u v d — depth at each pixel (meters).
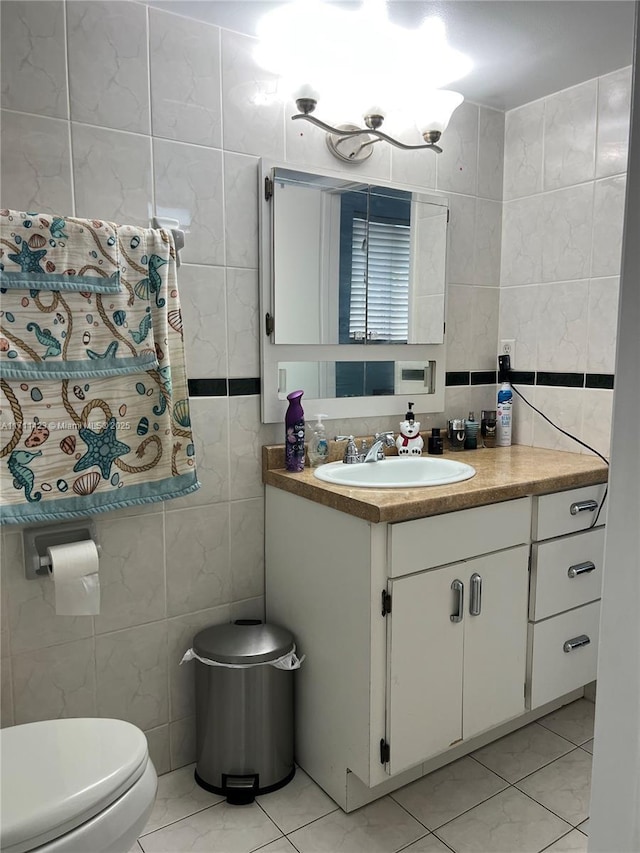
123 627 1.84
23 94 1.57
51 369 1.56
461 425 2.40
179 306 1.76
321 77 2.02
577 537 2.04
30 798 1.15
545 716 2.23
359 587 1.64
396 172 2.24
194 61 1.81
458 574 1.75
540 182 2.40
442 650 1.74
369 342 2.22
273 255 1.97
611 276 2.20
